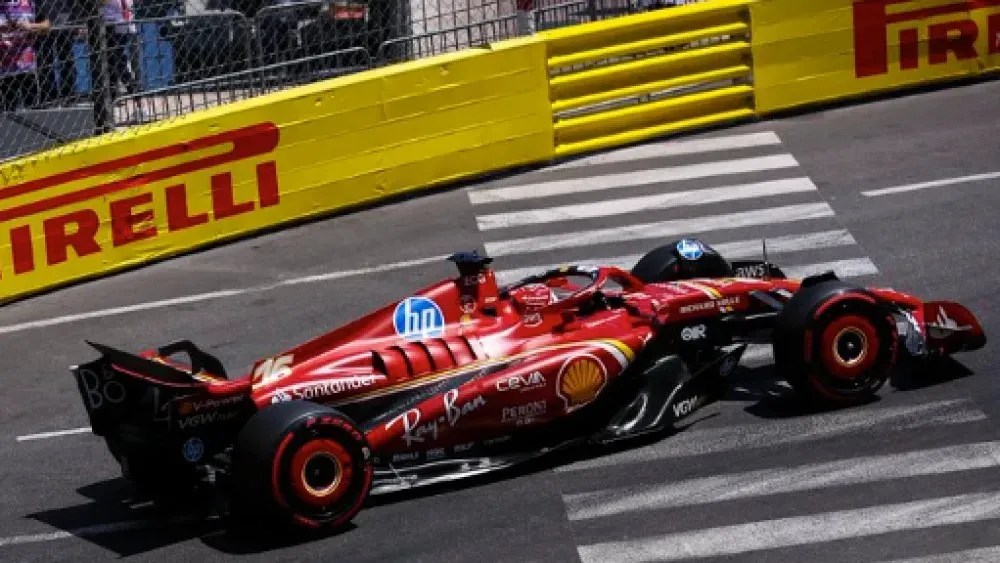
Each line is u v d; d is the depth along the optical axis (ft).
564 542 35.73
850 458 38.91
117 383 37.27
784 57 74.59
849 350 41.60
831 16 74.79
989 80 77.66
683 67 72.84
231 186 64.44
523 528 36.65
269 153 64.95
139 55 66.74
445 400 39.17
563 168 70.33
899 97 76.33
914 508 35.96
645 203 63.93
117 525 39.32
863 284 52.29
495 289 41.70
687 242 47.11
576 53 70.85
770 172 66.39
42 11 63.31
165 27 67.31
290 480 36.09
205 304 57.67
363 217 66.44
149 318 56.85
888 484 37.32
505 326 41.22
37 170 60.39
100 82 64.69
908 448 39.17
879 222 58.59
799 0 74.18
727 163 68.28
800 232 58.39
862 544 34.47
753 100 74.49
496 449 40.19
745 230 59.36
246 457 36.09
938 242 55.62
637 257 57.47
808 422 41.24
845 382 41.73
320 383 38.52
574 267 43.83
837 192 62.80
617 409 41.73
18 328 57.57
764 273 47.80
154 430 37.55
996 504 35.81
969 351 44.50
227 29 68.74
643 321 42.45
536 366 40.14
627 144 72.64
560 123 71.00
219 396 37.78
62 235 61.31
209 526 38.63
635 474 39.17
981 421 40.29
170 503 40.50
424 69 67.46
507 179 69.56
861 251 55.62
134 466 39.78
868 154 67.46
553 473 39.73
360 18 71.67
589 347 40.98
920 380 43.32
